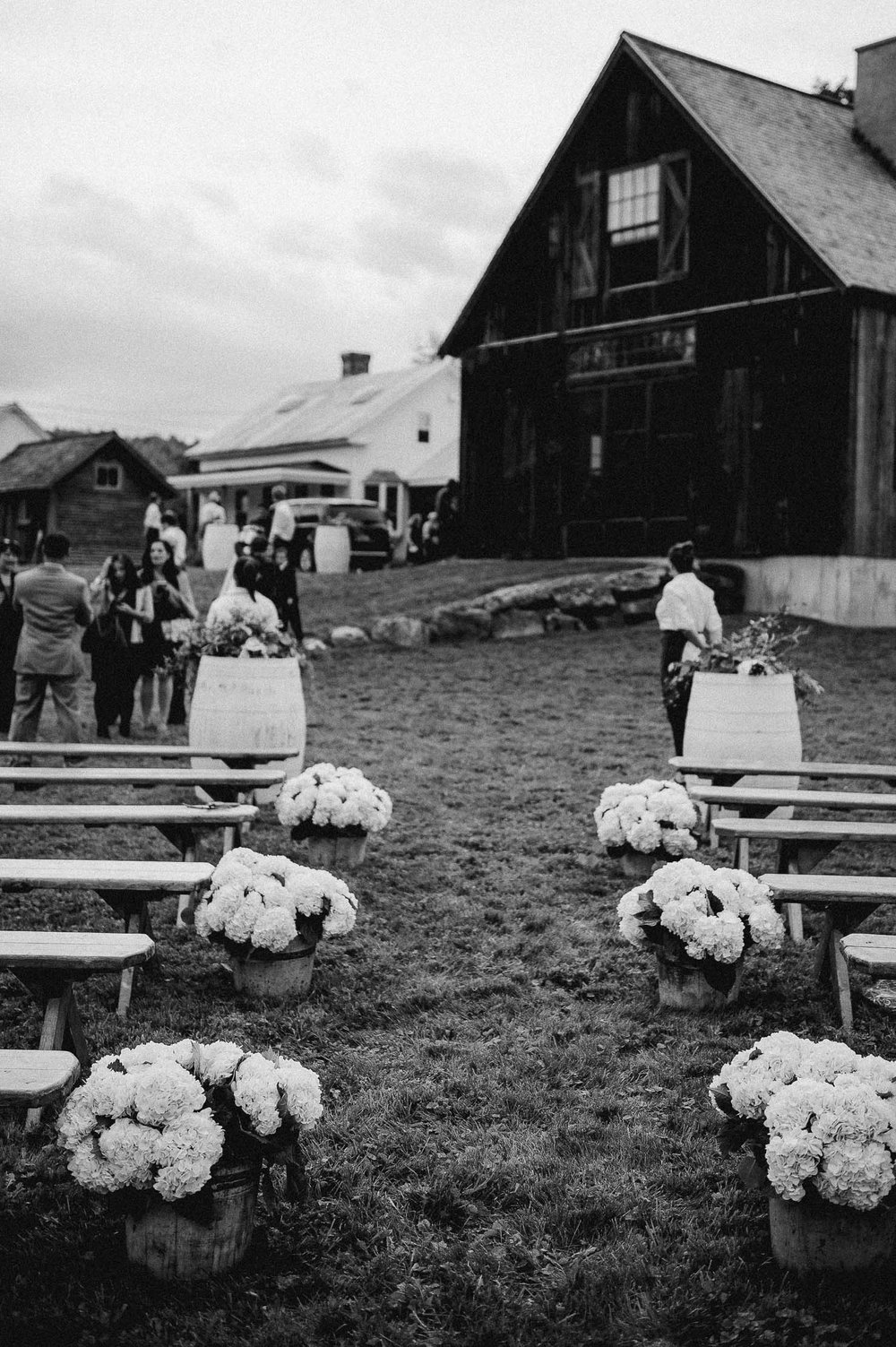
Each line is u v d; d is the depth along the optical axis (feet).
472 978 20.03
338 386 162.09
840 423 67.31
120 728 41.57
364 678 55.26
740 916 18.39
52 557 37.14
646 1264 12.10
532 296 84.48
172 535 64.90
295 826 26.02
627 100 78.28
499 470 86.84
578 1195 13.39
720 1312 11.39
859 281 65.98
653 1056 16.99
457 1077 16.16
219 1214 11.84
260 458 150.20
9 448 209.15
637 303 78.18
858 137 85.61
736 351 72.13
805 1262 11.76
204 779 25.04
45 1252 12.16
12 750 27.78
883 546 68.95
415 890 24.67
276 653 30.78
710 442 73.51
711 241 73.51
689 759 27.86
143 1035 17.19
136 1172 11.46
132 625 41.04
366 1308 11.42
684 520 75.25
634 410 78.38
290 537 54.39
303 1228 12.66
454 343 88.79
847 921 18.85
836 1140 11.39
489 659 59.11
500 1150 14.34
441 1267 12.05
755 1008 18.66
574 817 30.73
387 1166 13.97
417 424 144.36
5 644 41.16
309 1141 14.43
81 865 19.13
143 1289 11.72
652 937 18.61
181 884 18.07
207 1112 11.72
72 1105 11.81
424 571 83.46
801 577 69.05
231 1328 11.15
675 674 31.22
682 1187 13.58
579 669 55.57
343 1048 17.22
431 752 39.45
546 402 83.61
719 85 79.51
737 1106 12.18
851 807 23.86
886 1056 17.02
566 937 21.91
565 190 82.12
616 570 72.74
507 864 26.66
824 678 52.60
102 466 159.22
